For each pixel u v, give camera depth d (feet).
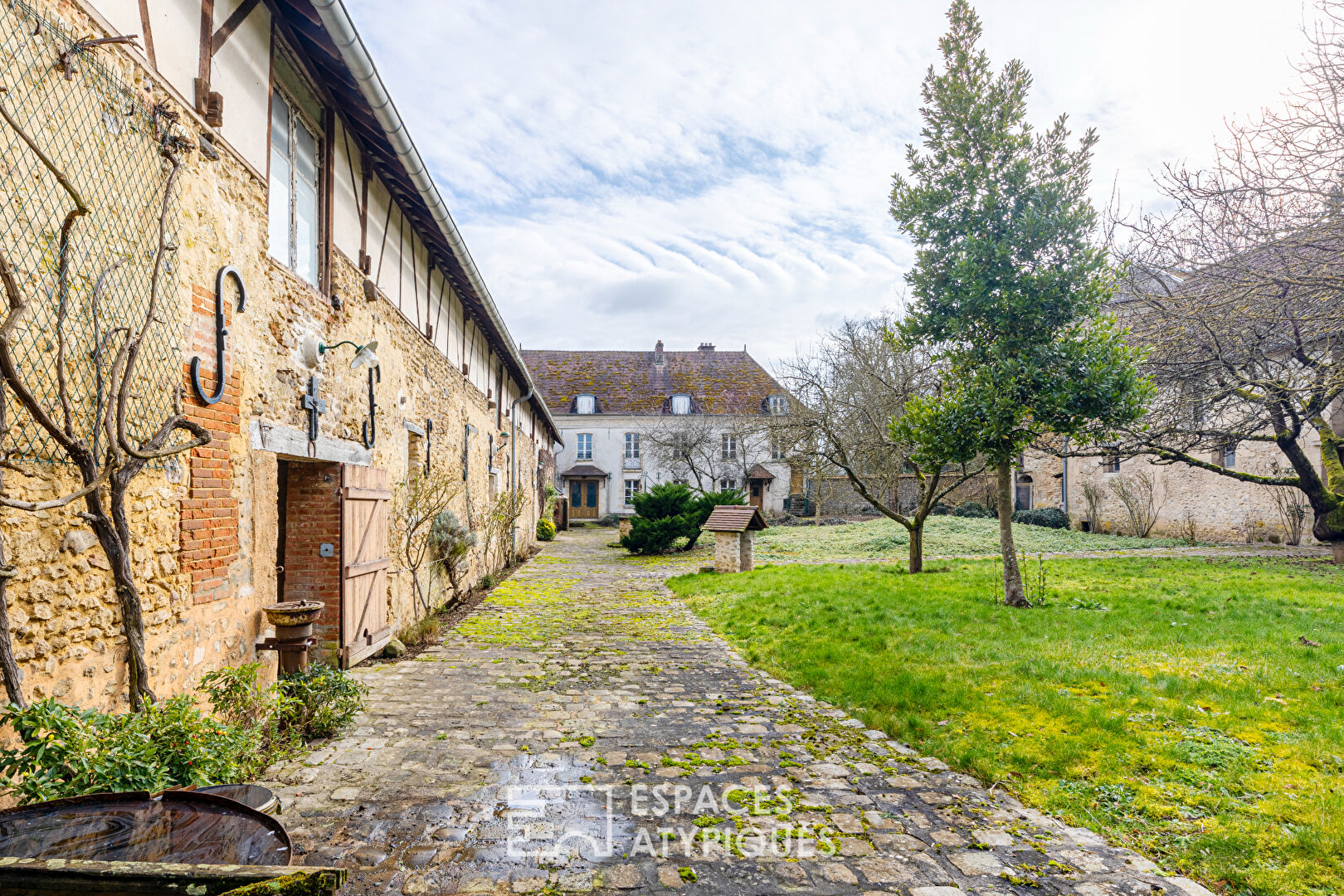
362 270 21.02
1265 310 28.48
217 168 12.91
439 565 30.76
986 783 12.17
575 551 67.72
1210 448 45.03
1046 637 22.16
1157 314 33.55
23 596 8.59
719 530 46.21
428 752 13.37
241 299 13.79
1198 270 30.04
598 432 119.14
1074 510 79.15
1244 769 11.85
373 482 21.27
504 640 24.66
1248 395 37.06
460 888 8.63
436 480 28.94
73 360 9.30
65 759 7.97
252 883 4.99
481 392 42.11
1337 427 53.78
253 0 14.39
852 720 15.74
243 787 8.52
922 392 46.57
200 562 12.42
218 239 12.94
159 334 11.14
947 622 24.71
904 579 37.19
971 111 27.66
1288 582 33.58
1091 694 16.25
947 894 8.63
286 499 18.90
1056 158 27.30
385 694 17.54
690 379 123.54
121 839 6.29
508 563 50.80
